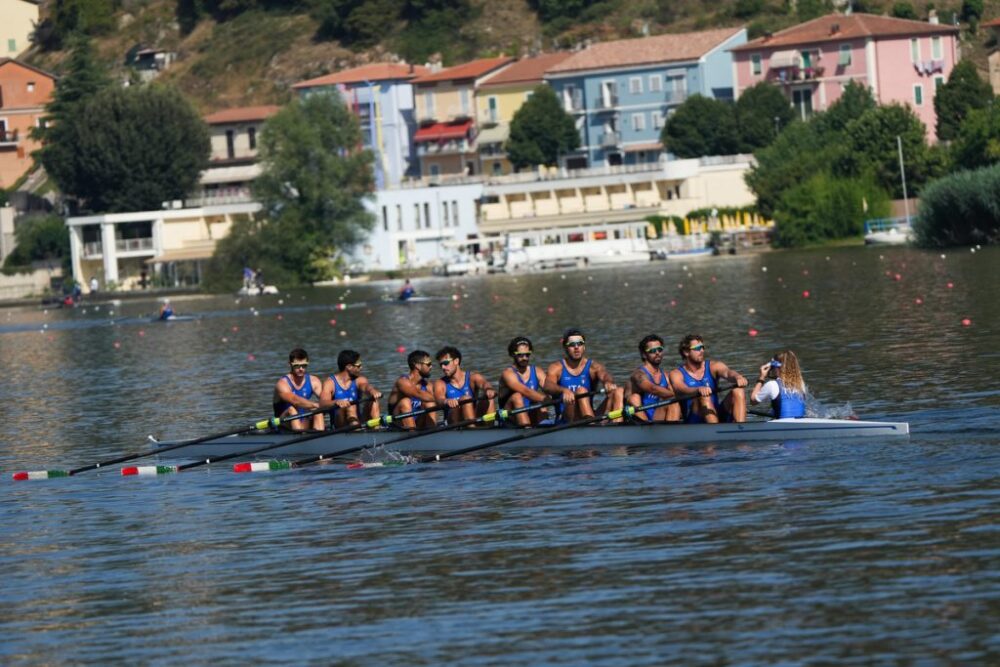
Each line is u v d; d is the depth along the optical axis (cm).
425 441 8731
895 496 6431
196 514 7312
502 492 7269
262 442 9256
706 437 8206
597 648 4759
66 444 10400
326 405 8994
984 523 5834
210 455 9369
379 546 6266
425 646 4888
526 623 5041
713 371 8338
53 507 7788
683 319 17675
